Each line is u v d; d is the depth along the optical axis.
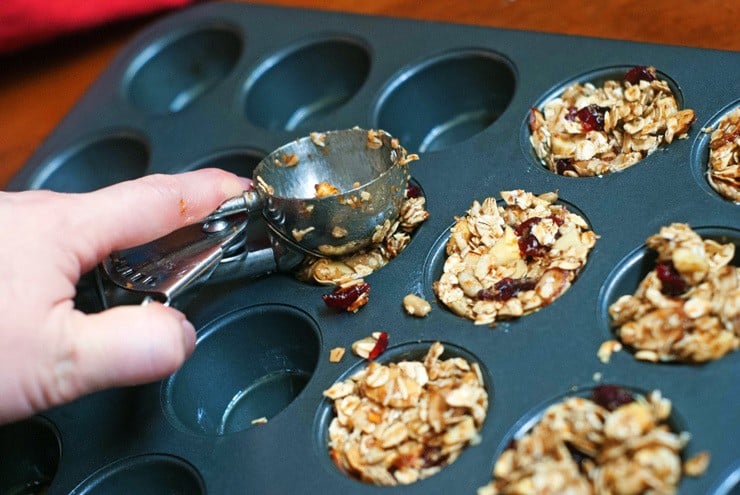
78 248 0.37
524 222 0.40
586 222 0.39
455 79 0.48
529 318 0.38
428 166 0.43
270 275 0.42
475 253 0.40
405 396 0.37
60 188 0.51
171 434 0.39
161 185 0.39
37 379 0.35
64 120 0.53
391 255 0.41
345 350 0.39
